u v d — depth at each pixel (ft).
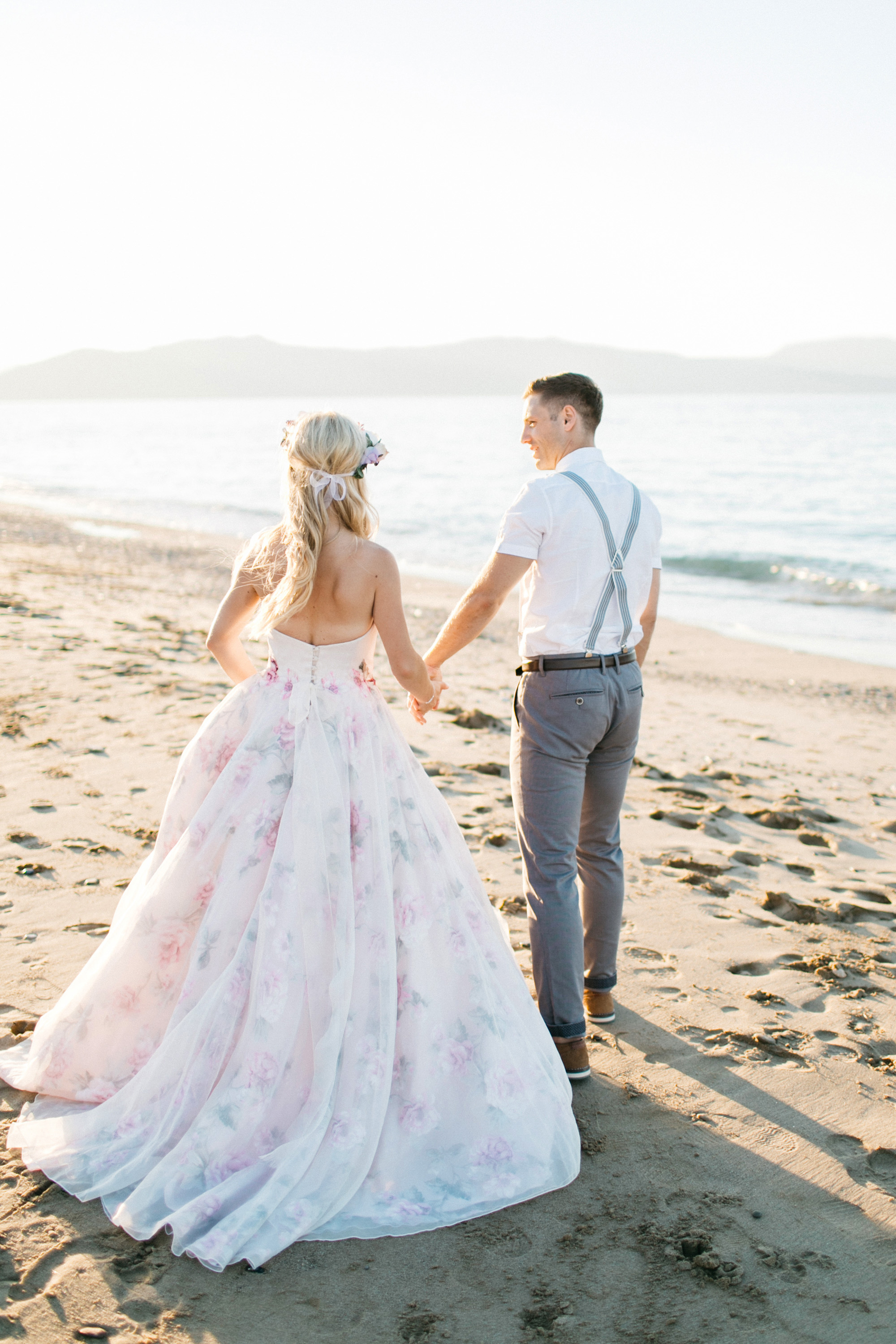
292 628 8.78
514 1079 8.27
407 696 25.68
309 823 8.20
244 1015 7.92
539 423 10.02
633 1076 9.73
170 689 23.29
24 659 25.63
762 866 15.44
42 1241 7.18
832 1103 9.29
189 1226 7.08
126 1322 6.47
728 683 31.27
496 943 9.05
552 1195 7.99
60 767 17.47
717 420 341.00
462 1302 6.80
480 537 70.59
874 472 123.13
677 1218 7.74
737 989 11.46
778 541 67.62
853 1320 6.75
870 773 21.52
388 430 284.20
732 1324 6.68
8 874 13.15
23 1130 8.21
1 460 175.32
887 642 38.70
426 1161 7.93
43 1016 9.19
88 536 66.59
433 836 8.80
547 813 9.59
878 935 13.10
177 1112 7.78
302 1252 7.20
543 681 9.52
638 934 12.82
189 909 8.48
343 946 8.02
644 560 9.77
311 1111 7.70
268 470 148.87
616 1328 6.62
